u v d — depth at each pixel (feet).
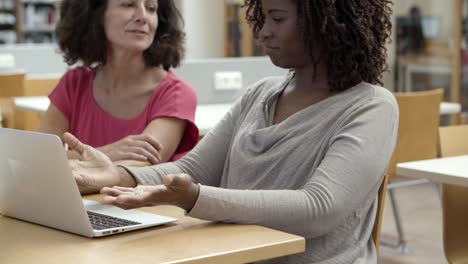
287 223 5.04
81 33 8.11
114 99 8.02
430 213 16.30
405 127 12.23
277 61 5.76
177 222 5.14
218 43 25.45
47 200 4.94
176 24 8.23
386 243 13.66
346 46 5.59
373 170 5.23
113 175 5.79
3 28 32.71
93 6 8.04
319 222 5.08
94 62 8.11
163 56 8.04
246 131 5.86
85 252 4.40
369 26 5.65
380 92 5.57
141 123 7.89
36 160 4.87
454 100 22.22
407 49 23.26
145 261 4.18
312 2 5.56
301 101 5.78
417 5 22.99
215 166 6.27
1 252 4.45
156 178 5.98
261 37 5.79
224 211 4.96
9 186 5.24
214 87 14.12
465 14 21.90
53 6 33.42
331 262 5.37
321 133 5.48
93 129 8.04
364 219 5.58
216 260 4.31
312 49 5.63
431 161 7.60
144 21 7.78
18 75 14.24
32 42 33.17
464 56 22.02
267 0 5.69
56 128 8.25
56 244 4.60
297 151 5.51
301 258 5.39
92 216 5.22
